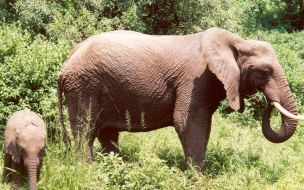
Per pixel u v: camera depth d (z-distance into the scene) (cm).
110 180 710
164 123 784
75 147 765
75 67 759
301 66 1368
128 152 856
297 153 938
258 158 858
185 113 750
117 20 1221
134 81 750
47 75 935
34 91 926
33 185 652
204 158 760
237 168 795
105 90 755
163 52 759
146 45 761
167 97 761
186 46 763
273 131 789
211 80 748
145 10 1326
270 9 2212
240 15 1500
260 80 768
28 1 1180
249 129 1086
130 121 780
